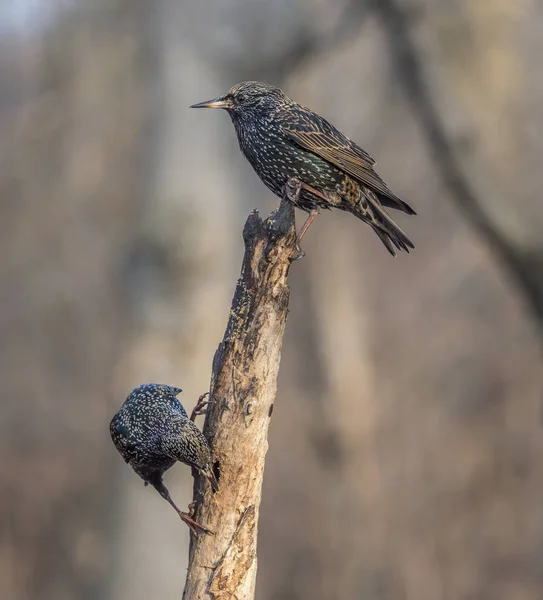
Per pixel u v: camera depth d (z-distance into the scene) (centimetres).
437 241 2509
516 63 1391
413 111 1449
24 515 1941
